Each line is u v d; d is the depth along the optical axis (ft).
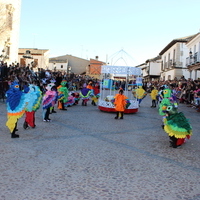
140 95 56.34
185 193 12.81
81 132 25.29
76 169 15.28
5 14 92.02
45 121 30.07
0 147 18.85
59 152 18.38
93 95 52.37
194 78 97.40
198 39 91.04
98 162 16.70
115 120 34.60
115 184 13.44
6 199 11.33
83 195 12.04
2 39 91.81
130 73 45.14
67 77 89.86
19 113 21.56
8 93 21.70
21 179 13.50
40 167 15.31
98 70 197.57
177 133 20.86
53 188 12.62
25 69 69.10
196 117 42.55
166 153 19.65
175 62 120.37
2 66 52.95
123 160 17.37
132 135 25.31
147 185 13.53
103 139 22.88
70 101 47.75
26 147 19.21
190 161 17.98
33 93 25.18
